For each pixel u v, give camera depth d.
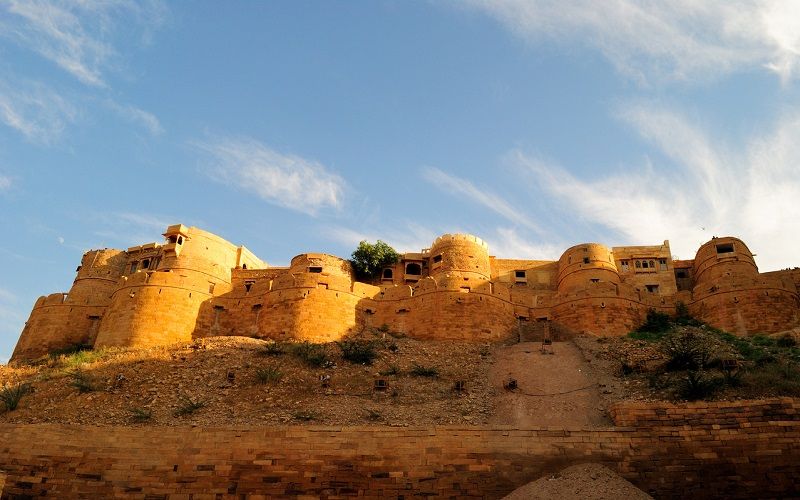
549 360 37.97
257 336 44.94
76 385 33.69
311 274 46.16
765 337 39.84
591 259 53.56
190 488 24.73
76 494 24.80
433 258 56.56
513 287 56.19
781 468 24.03
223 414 29.44
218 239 57.53
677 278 56.22
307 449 25.31
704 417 25.53
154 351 39.84
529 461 24.72
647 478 24.27
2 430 26.33
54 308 50.06
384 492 24.23
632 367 34.06
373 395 32.09
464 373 36.16
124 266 58.28
